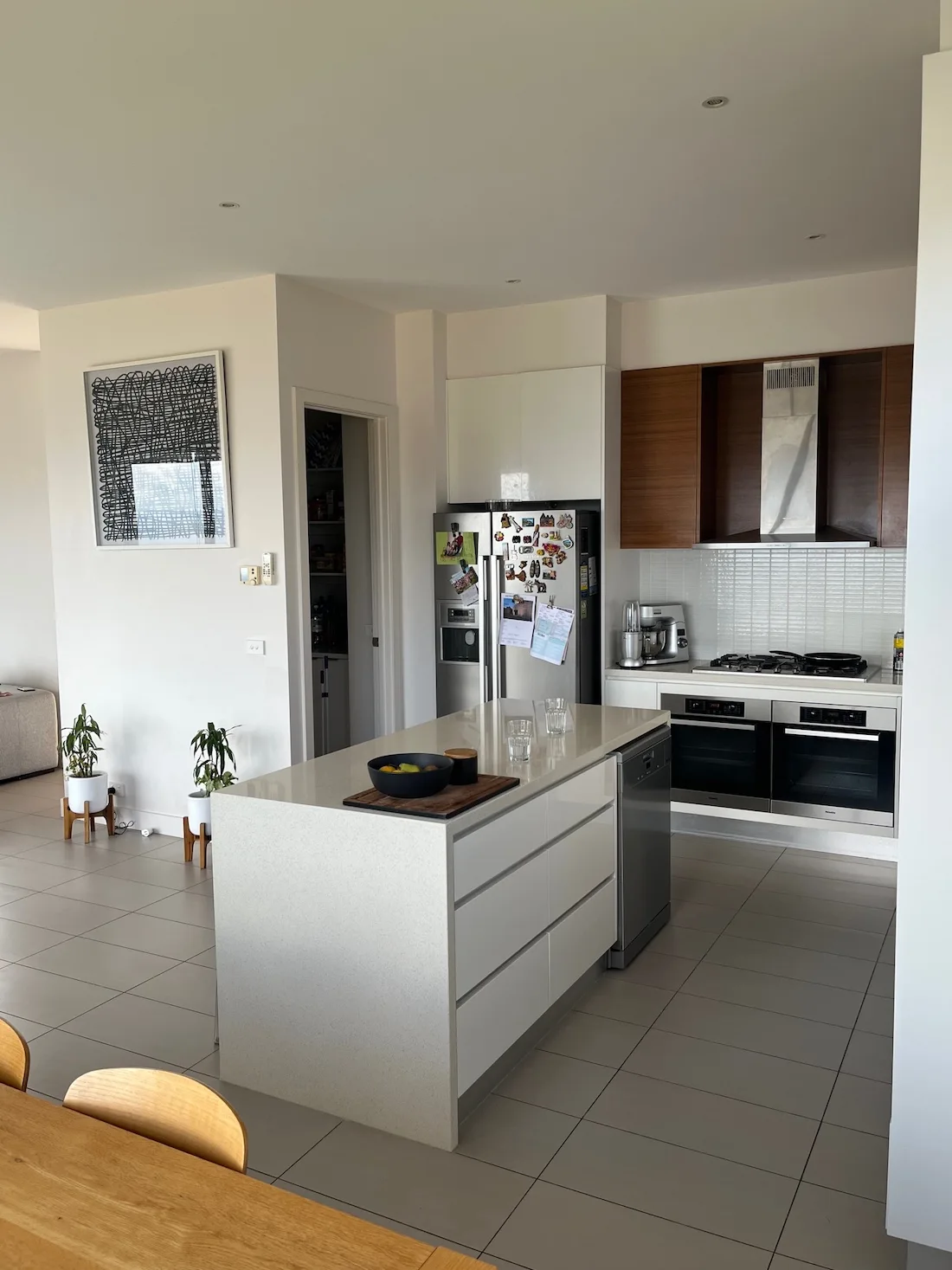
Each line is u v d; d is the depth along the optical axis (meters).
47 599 6.98
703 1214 2.34
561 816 3.20
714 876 4.67
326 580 6.69
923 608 2.02
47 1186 1.33
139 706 5.41
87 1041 3.15
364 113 2.93
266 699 4.96
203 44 2.50
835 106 2.94
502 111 2.94
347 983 2.69
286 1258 1.20
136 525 5.27
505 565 5.35
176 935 4.01
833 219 3.98
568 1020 3.30
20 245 4.19
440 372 5.62
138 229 3.99
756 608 5.47
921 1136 2.10
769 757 4.92
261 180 3.46
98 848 5.18
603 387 5.21
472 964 2.68
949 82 1.92
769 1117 2.73
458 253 4.39
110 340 5.24
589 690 5.36
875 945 3.86
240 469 4.89
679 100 2.88
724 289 5.09
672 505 5.32
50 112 2.88
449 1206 2.37
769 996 3.45
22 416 6.90
